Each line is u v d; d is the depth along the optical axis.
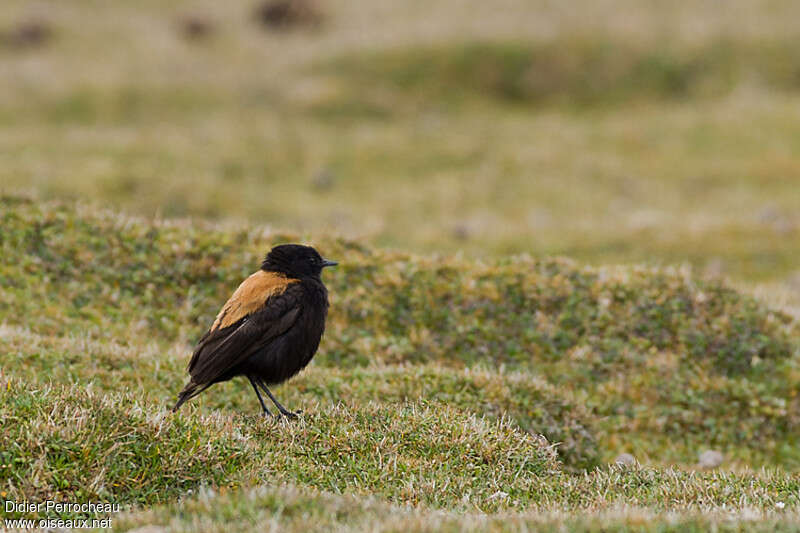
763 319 15.63
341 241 17.19
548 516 8.08
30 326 14.23
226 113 40.12
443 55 45.19
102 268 15.96
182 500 8.64
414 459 10.18
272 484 9.04
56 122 39.03
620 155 36.09
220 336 10.61
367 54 45.91
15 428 8.98
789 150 35.53
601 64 44.50
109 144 33.56
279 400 12.52
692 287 16.06
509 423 11.38
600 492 9.88
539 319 15.61
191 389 10.38
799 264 24.78
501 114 42.06
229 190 29.53
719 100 42.28
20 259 15.83
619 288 16.02
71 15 55.28
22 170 28.58
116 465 8.97
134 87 41.72
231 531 7.21
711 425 14.02
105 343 13.93
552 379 14.69
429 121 40.38
